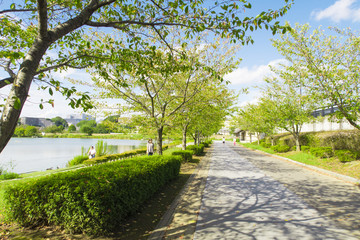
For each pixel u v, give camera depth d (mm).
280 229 4023
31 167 16844
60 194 3652
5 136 2164
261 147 29312
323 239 3617
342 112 8797
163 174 6746
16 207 3848
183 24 3990
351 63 8797
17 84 2273
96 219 3535
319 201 5777
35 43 2529
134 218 4473
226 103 10359
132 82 9383
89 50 4777
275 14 3354
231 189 7129
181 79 10633
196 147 18797
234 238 3652
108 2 3172
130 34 4438
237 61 9539
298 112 17156
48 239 3469
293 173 10250
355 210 5039
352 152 11500
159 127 9758
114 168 5219
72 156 24094
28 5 4035
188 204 5547
